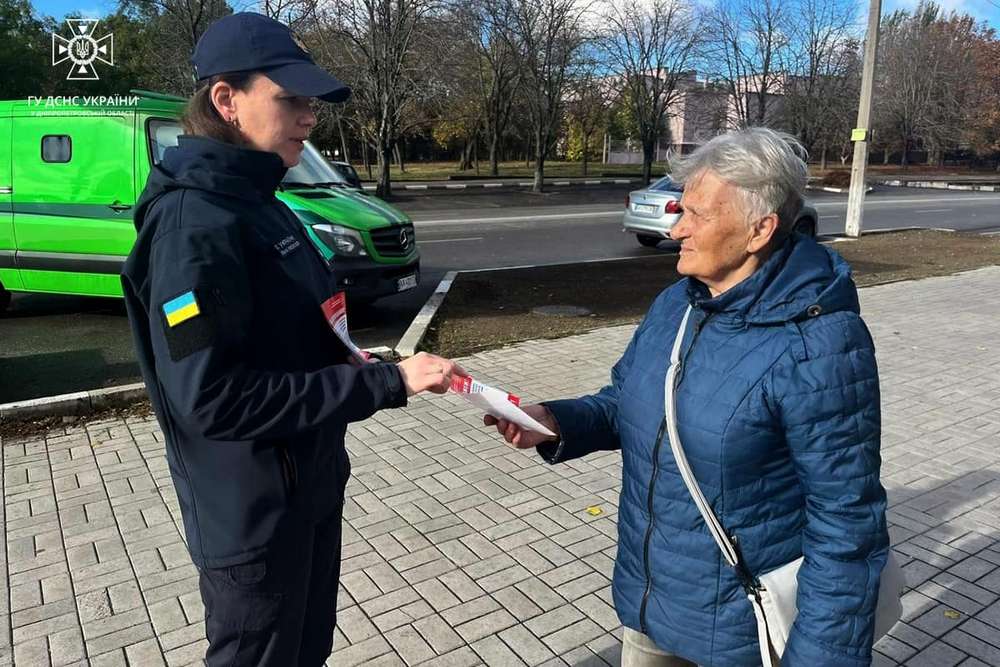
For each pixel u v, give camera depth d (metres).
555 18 25.34
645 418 1.72
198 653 2.71
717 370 1.57
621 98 33.59
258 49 1.51
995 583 3.16
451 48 23.14
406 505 3.84
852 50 36.59
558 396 5.51
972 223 19.80
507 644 2.78
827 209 22.95
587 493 3.98
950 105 47.69
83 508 3.76
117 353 6.47
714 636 1.67
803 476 1.50
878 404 1.50
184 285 1.36
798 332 1.49
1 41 21.67
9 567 3.25
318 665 2.01
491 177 32.62
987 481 4.12
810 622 1.46
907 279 10.59
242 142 1.57
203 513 1.60
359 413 1.51
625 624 1.86
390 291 7.20
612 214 19.80
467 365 6.27
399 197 23.50
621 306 8.66
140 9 16.70
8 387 5.61
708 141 1.63
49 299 8.51
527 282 10.10
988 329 7.58
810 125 37.22
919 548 3.43
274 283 1.54
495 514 3.75
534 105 27.27
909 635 2.82
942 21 49.53
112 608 2.96
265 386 1.42
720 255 1.58
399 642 2.79
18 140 6.87
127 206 6.63
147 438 4.61
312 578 1.90
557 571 3.25
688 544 1.66
